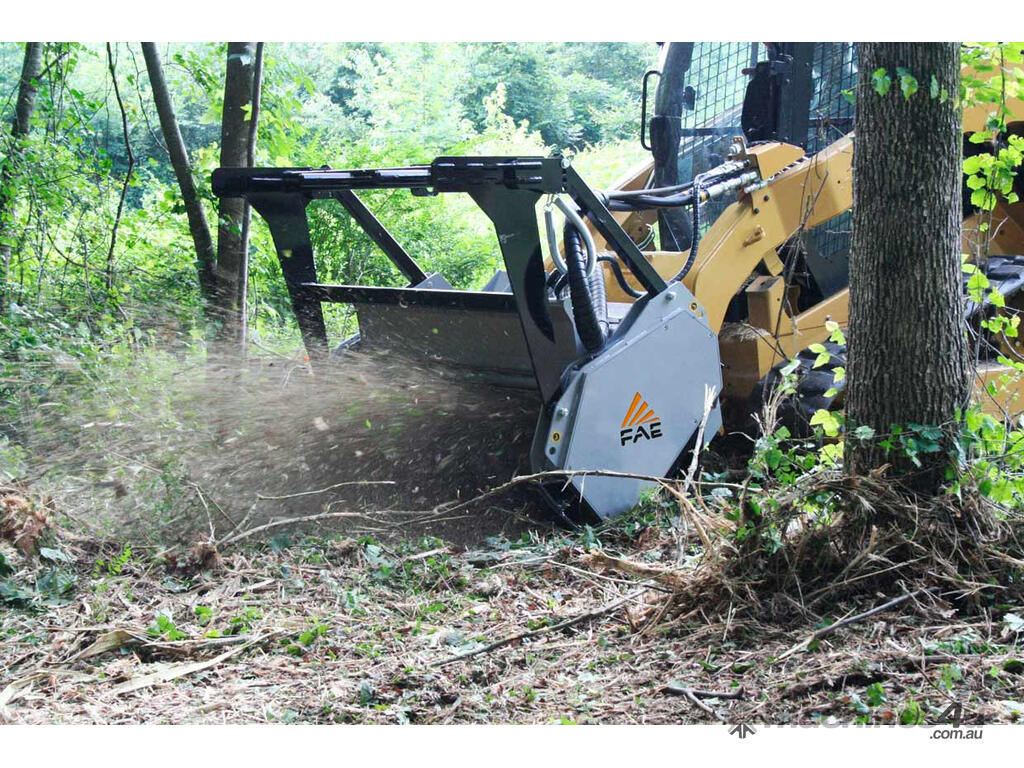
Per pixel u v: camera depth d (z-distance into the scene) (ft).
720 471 20.15
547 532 17.97
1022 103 22.44
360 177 18.42
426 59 73.82
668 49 22.22
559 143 77.82
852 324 14.35
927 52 13.29
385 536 17.57
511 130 71.46
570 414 17.25
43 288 26.73
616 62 85.56
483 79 77.46
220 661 12.70
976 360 15.61
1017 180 23.39
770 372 20.79
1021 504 14.35
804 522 13.69
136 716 11.10
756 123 22.33
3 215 25.35
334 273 38.32
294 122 28.89
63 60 28.99
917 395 13.85
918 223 13.65
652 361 18.06
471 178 16.71
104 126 36.83
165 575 15.74
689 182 22.00
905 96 13.35
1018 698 10.80
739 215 20.57
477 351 18.83
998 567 13.38
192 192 25.00
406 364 19.79
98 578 15.43
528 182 16.44
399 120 69.00
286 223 19.98
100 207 29.19
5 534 15.43
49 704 11.47
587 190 16.99
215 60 28.81
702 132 22.53
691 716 10.84
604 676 12.14
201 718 10.98
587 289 17.28
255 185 19.70
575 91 81.92
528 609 14.62
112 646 13.08
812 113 22.39
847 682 11.38
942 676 11.13
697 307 18.71
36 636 13.44
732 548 13.74
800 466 14.26
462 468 19.19
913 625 12.59
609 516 17.92
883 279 13.85
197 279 27.35
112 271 27.35
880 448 14.01
